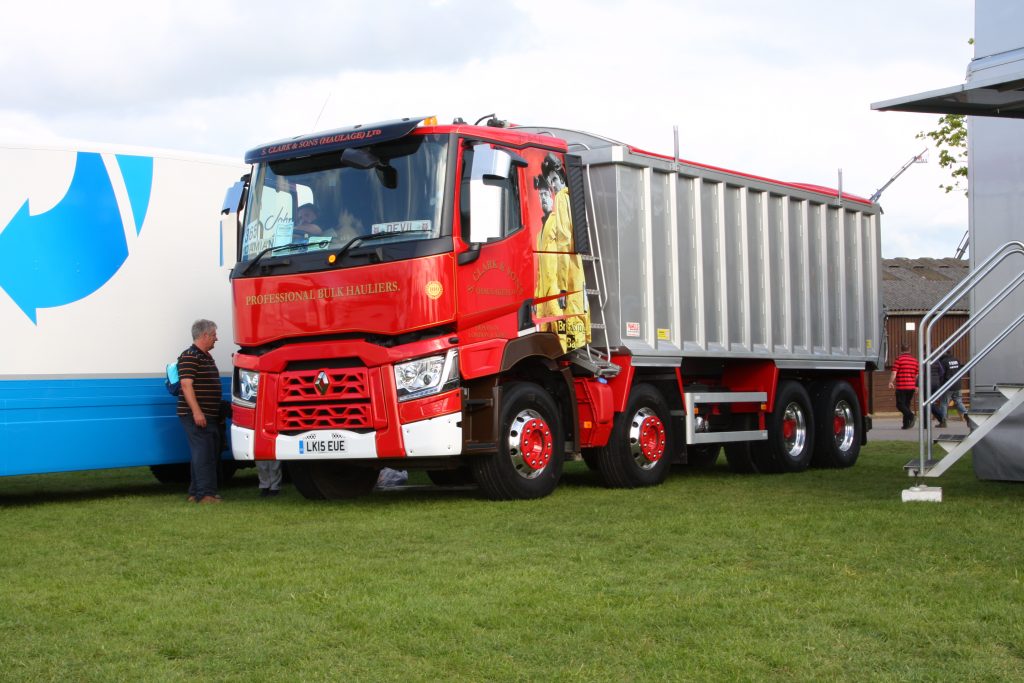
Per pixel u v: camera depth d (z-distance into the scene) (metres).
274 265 10.93
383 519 9.95
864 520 9.37
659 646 5.55
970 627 5.79
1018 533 8.64
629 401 12.50
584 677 5.07
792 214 15.67
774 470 15.02
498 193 10.45
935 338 43.34
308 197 10.98
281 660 5.41
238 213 11.47
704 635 5.74
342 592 6.80
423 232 10.38
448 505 10.85
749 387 14.98
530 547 8.34
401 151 10.65
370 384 10.45
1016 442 11.90
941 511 9.87
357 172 10.80
